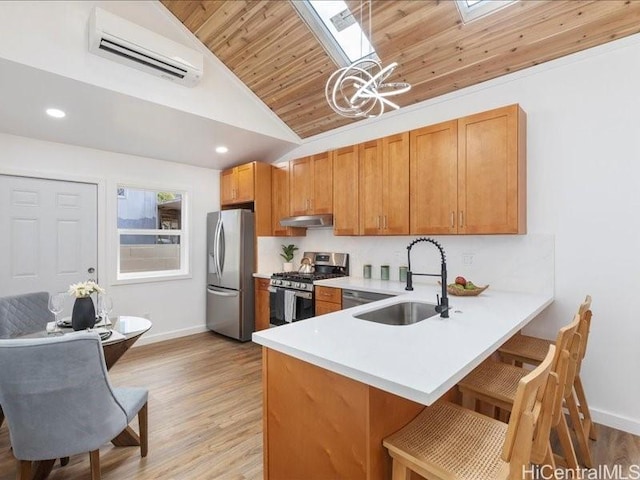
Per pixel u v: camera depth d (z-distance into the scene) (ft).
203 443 7.20
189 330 15.34
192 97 10.83
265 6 9.32
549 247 8.55
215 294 15.11
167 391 9.61
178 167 15.10
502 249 9.41
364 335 5.08
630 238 7.48
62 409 5.05
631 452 6.75
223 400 9.09
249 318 14.42
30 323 8.11
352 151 11.87
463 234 9.14
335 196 12.38
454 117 10.28
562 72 8.34
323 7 9.14
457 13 7.92
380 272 12.20
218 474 6.26
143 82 9.70
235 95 12.14
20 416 4.97
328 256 13.96
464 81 9.75
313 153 14.38
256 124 12.87
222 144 13.60
